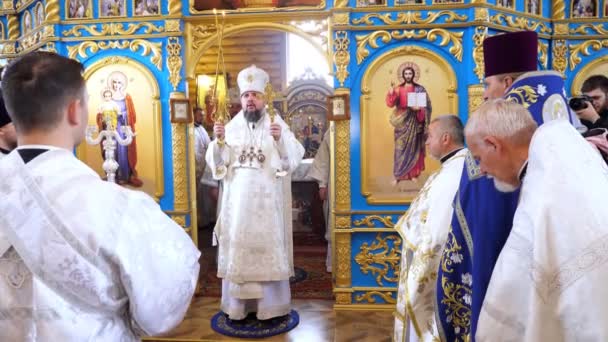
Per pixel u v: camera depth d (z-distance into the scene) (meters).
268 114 3.83
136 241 1.05
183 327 3.77
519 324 1.14
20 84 1.05
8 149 1.87
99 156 4.30
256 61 7.76
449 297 1.68
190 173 4.34
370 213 4.09
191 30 4.23
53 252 0.96
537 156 1.18
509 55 1.85
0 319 0.97
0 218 0.97
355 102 4.06
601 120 2.00
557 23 4.27
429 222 1.97
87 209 1.00
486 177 1.49
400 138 4.06
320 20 4.15
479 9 3.84
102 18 4.19
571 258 1.05
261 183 3.67
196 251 1.20
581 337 1.02
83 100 1.15
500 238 1.41
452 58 3.97
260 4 4.32
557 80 1.64
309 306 4.25
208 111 7.18
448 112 4.00
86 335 1.00
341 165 4.08
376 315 3.98
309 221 6.97
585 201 1.07
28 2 4.63
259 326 3.74
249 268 3.59
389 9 3.96
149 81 4.20
